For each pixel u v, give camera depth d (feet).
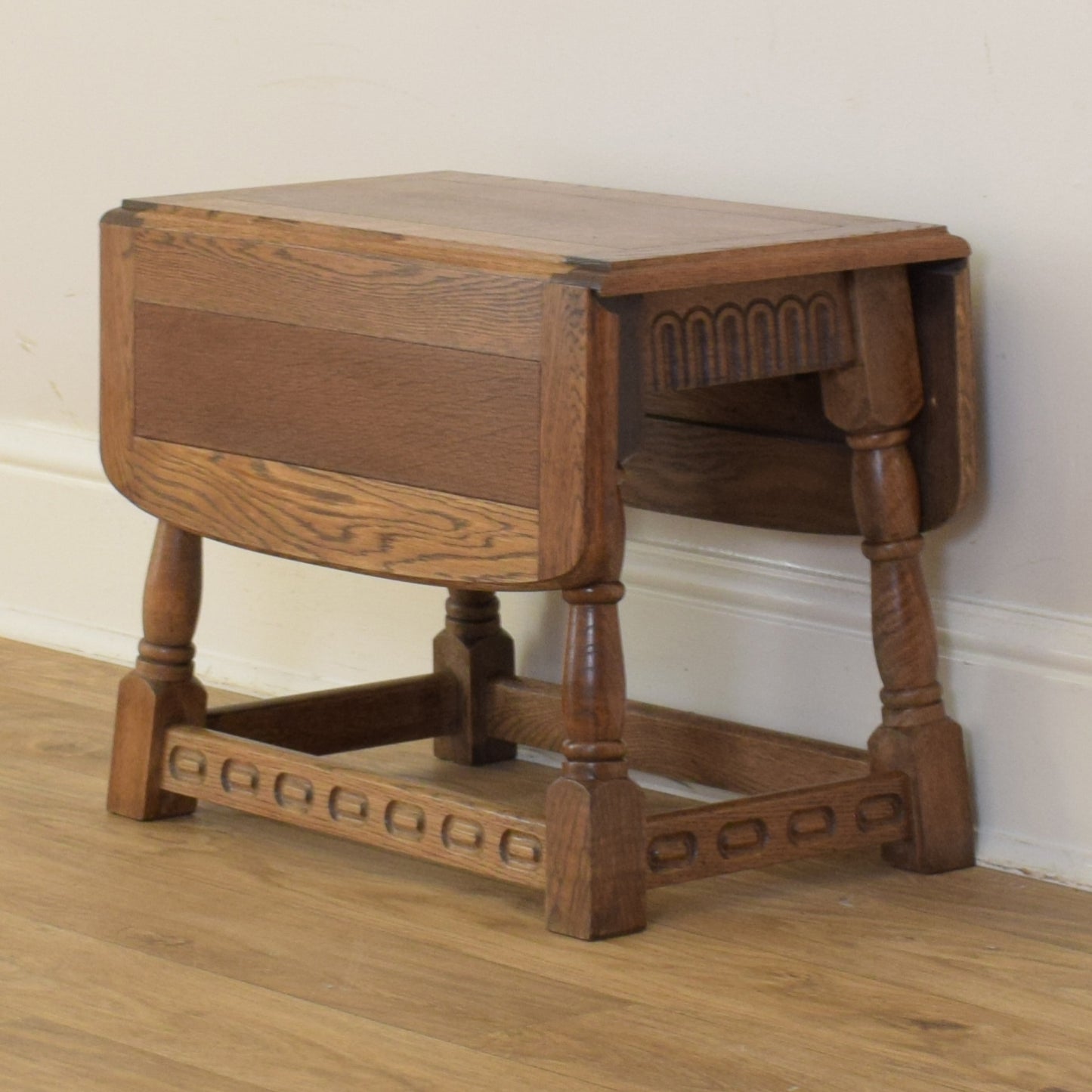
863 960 6.18
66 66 9.35
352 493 6.46
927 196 7.08
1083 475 6.87
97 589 9.62
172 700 7.27
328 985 5.85
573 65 7.93
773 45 7.36
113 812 7.38
